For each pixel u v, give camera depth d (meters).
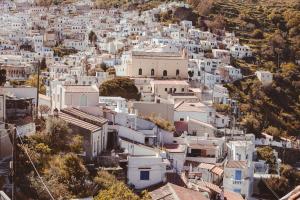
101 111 79.75
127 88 138.12
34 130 65.88
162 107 108.69
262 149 129.50
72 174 57.09
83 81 162.62
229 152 103.06
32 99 74.94
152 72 178.88
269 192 99.00
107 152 70.56
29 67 192.00
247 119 171.25
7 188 49.91
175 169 76.31
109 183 59.72
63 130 64.44
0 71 93.06
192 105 121.06
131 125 83.75
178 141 92.25
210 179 83.19
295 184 120.56
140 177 65.62
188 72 191.38
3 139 57.22
